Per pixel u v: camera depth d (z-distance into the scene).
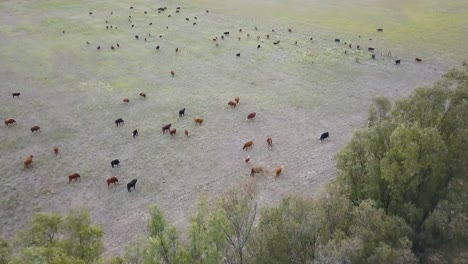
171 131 53.16
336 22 93.06
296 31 87.81
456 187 35.25
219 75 69.50
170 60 74.69
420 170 35.50
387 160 34.84
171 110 59.16
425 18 95.75
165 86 65.75
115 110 59.16
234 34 86.00
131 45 80.38
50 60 73.88
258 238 28.53
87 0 107.50
